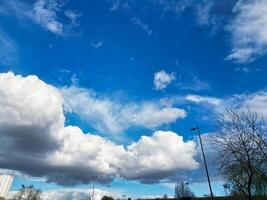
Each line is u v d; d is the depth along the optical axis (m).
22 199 120.94
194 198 73.31
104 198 104.00
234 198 29.22
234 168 25.55
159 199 88.50
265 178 24.64
